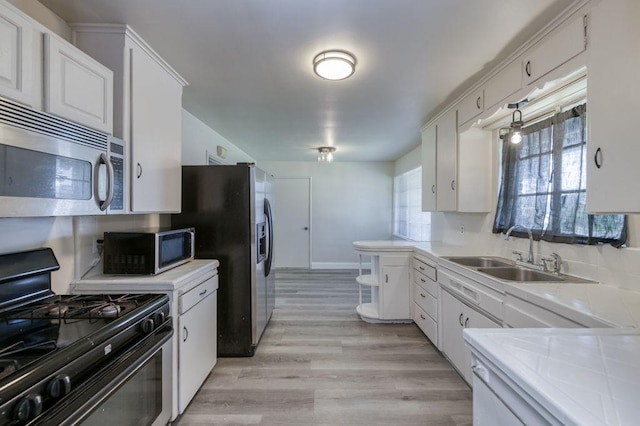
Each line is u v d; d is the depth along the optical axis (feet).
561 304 4.33
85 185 4.43
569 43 4.92
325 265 21.33
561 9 4.98
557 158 6.71
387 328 10.64
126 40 5.62
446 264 8.16
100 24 5.47
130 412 4.17
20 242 4.57
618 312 3.98
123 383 3.83
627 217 5.18
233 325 8.58
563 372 2.53
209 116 10.92
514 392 2.58
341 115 10.78
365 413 6.18
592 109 4.37
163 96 6.89
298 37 5.91
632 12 3.79
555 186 6.73
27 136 3.51
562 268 6.56
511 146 8.34
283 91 8.58
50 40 3.97
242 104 9.65
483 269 7.09
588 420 1.94
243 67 7.13
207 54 6.54
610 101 4.09
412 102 9.43
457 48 6.26
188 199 8.64
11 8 3.47
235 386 7.13
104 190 4.75
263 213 9.89
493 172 9.22
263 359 8.43
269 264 10.64
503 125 8.61
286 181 21.24
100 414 3.57
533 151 7.57
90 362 3.43
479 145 9.22
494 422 2.88
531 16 5.20
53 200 3.86
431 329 9.13
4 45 3.40
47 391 2.86
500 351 2.92
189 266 7.04
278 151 17.56
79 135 4.33
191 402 6.51
